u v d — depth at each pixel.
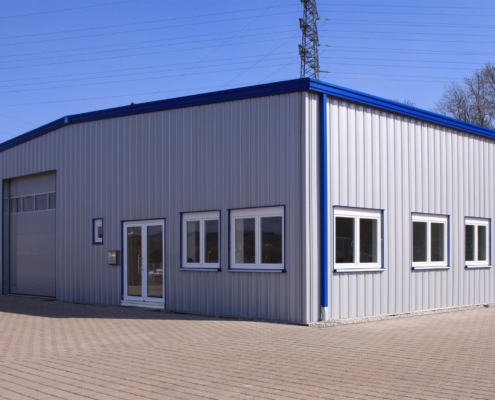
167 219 15.45
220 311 14.18
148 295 15.98
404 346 10.19
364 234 14.14
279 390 7.15
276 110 13.36
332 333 11.59
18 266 21.25
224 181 14.23
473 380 7.64
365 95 14.07
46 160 19.42
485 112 41.97
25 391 7.29
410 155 15.53
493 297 18.34
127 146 16.62
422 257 15.84
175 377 7.89
